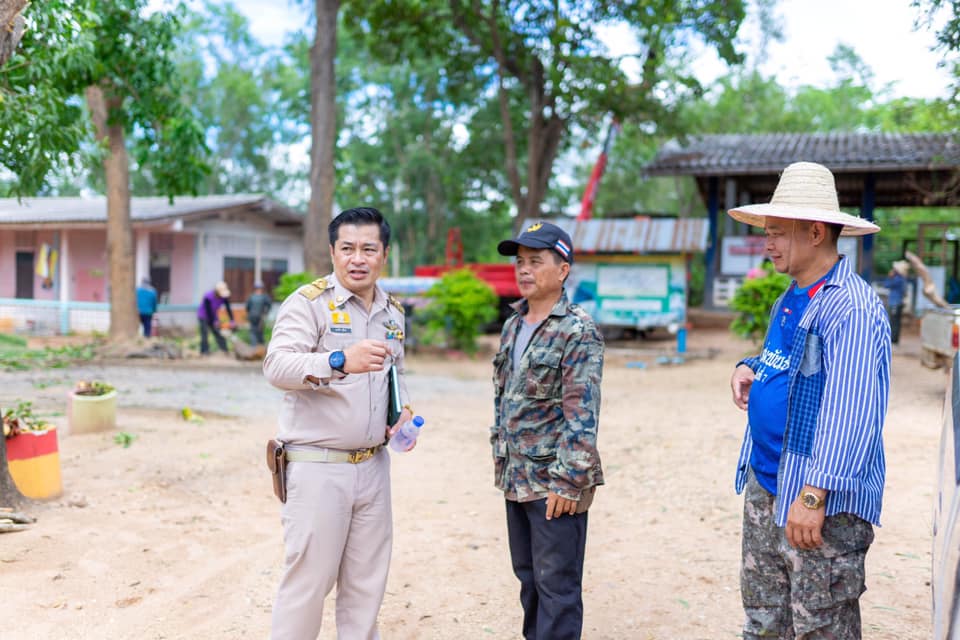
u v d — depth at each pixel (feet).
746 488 9.45
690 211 129.80
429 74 117.91
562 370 9.96
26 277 78.02
